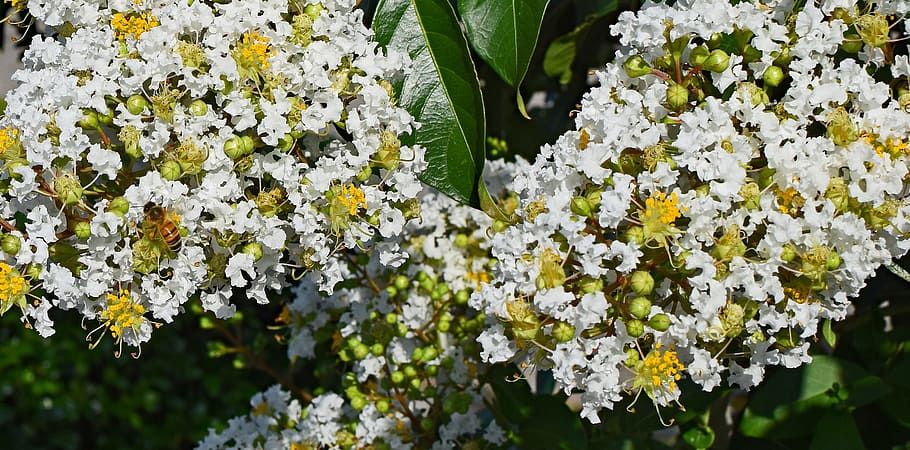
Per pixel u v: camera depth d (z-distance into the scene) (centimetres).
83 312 47
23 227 52
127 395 132
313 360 71
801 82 46
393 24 50
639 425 56
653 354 46
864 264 45
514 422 57
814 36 46
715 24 46
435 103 50
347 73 49
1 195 47
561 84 68
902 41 52
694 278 45
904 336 58
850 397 55
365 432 58
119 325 47
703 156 45
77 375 132
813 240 45
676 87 46
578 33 62
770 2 47
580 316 45
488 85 66
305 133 49
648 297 46
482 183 50
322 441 59
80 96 46
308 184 48
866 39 47
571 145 47
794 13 47
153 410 132
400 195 49
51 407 130
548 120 70
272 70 47
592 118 47
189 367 133
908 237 46
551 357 46
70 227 47
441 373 59
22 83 48
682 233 45
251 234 48
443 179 50
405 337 58
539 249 45
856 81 46
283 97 47
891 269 50
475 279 58
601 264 46
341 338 60
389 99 49
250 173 48
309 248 48
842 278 46
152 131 47
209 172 47
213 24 47
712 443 60
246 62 47
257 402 61
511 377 57
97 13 48
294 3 48
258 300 49
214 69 47
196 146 46
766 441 59
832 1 47
